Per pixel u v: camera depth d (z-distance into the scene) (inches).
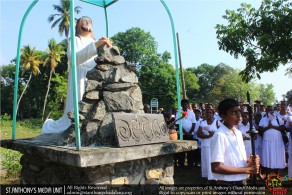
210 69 2229.3
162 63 1434.5
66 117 166.6
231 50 323.9
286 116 270.7
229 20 331.6
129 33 1467.8
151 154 137.9
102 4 213.3
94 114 142.7
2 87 1685.5
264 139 268.4
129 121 138.6
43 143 154.2
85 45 168.1
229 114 114.3
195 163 342.6
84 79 165.3
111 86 149.3
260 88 2145.7
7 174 263.7
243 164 112.4
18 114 1715.1
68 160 114.8
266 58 306.7
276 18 292.2
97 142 138.8
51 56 1275.8
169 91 1363.2
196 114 329.7
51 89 1578.5
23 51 1232.8
